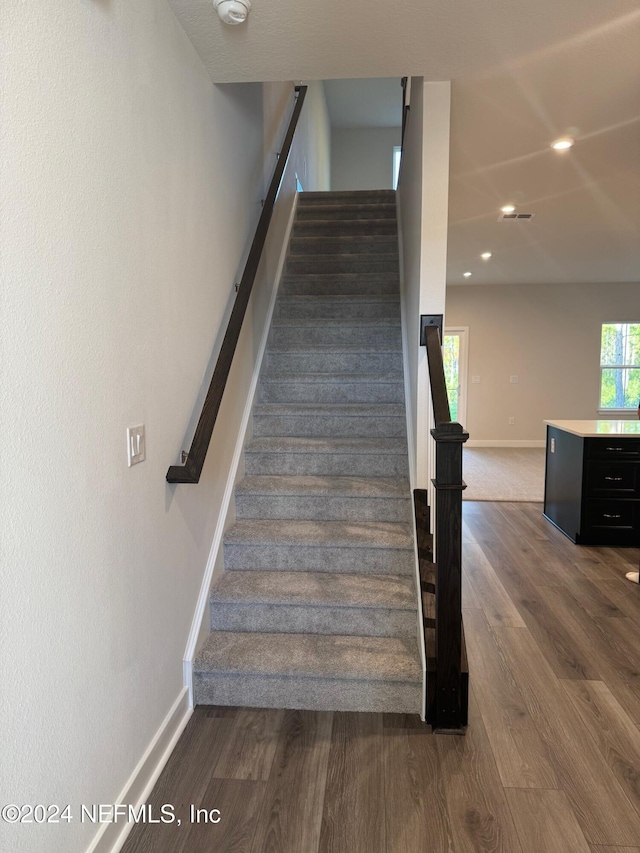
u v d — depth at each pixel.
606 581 3.13
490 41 1.81
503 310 7.97
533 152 2.89
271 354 3.35
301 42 1.82
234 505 2.53
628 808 1.50
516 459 7.14
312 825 1.45
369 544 2.28
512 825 1.45
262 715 1.90
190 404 1.88
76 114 1.14
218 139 2.19
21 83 0.96
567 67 2.01
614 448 3.71
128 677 1.45
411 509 2.42
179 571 1.83
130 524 1.44
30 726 1.02
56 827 1.12
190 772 1.63
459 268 6.57
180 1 1.61
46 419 1.05
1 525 0.93
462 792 1.56
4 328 0.93
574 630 2.54
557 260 6.03
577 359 7.96
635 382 8.00
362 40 1.80
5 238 0.93
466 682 1.79
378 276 3.86
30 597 1.02
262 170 3.12
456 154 2.90
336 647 2.03
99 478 1.27
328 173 7.58
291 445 2.73
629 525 3.76
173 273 1.71
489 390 8.10
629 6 1.62
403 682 1.88
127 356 1.40
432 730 1.82
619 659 2.29
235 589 2.16
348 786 1.58
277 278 3.75
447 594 1.77
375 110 7.49
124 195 1.37
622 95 2.23
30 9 0.99
